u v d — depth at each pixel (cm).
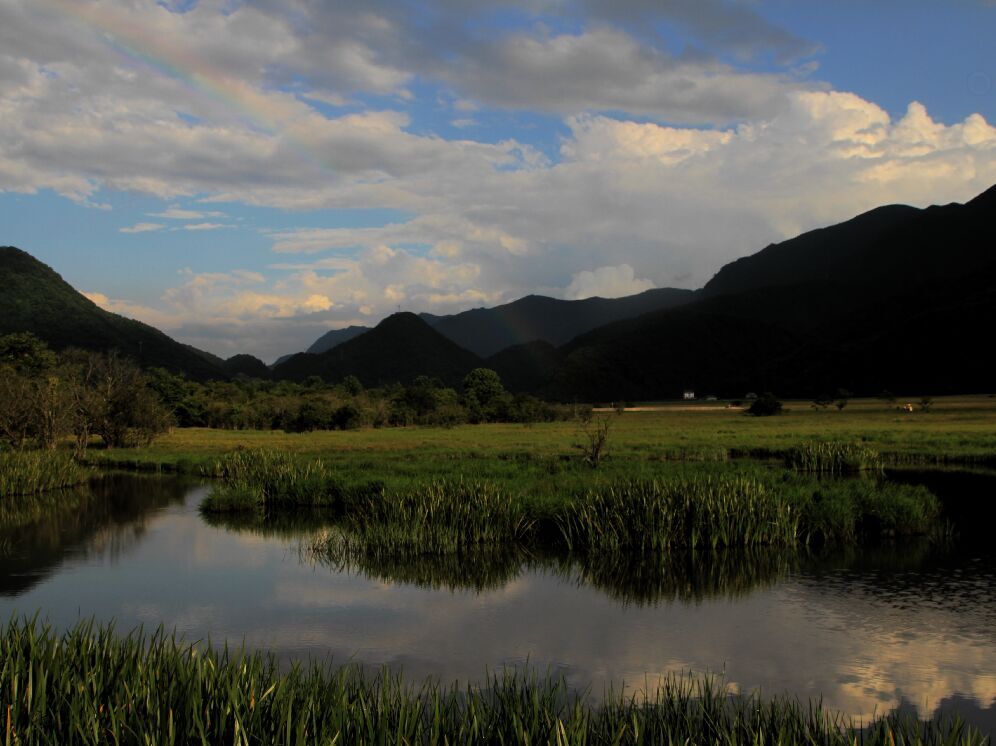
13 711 685
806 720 841
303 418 6975
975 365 12862
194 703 677
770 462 3931
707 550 1833
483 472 2870
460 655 1121
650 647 1155
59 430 4384
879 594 1444
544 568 1691
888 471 3431
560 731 666
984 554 1778
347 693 800
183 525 2302
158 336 16938
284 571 1680
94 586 1550
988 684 1005
